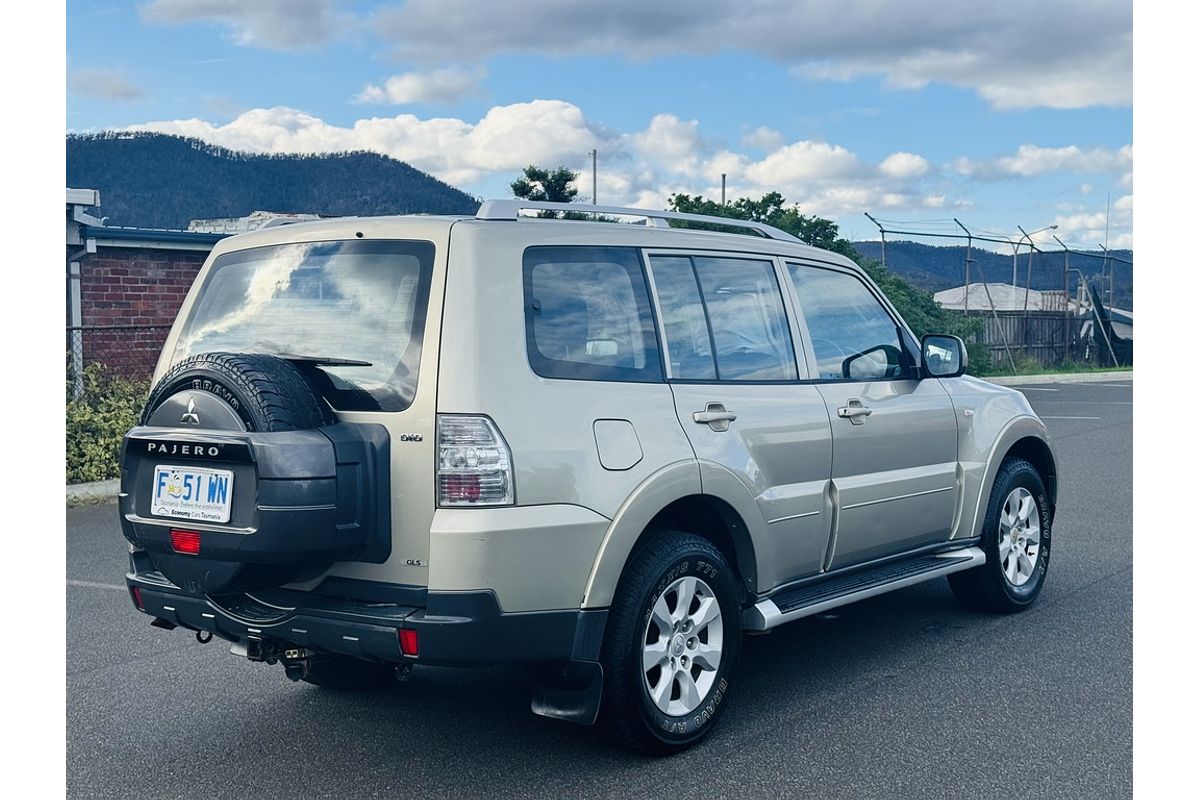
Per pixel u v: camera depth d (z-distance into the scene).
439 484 3.96
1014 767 4.33
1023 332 34.31
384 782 4.30
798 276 5.61
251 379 4.01
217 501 4.03
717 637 4.71
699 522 5.02
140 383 12.67
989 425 6.47
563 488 4.13
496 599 3.96
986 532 6.45
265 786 4.27
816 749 4.55
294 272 4.50
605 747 4.63
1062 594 7.08
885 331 6.05
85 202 14.53
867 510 5.62
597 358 4.43
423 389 4.02
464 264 4.13
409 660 3.95
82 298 15.01
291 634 4.14
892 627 6.40
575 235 4.55
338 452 3.96
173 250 15.73
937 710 4.99
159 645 6.20
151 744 4.71
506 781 4.29
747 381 5.09
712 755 4.51
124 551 8.62
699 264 5.05
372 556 4.07
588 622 4.20
